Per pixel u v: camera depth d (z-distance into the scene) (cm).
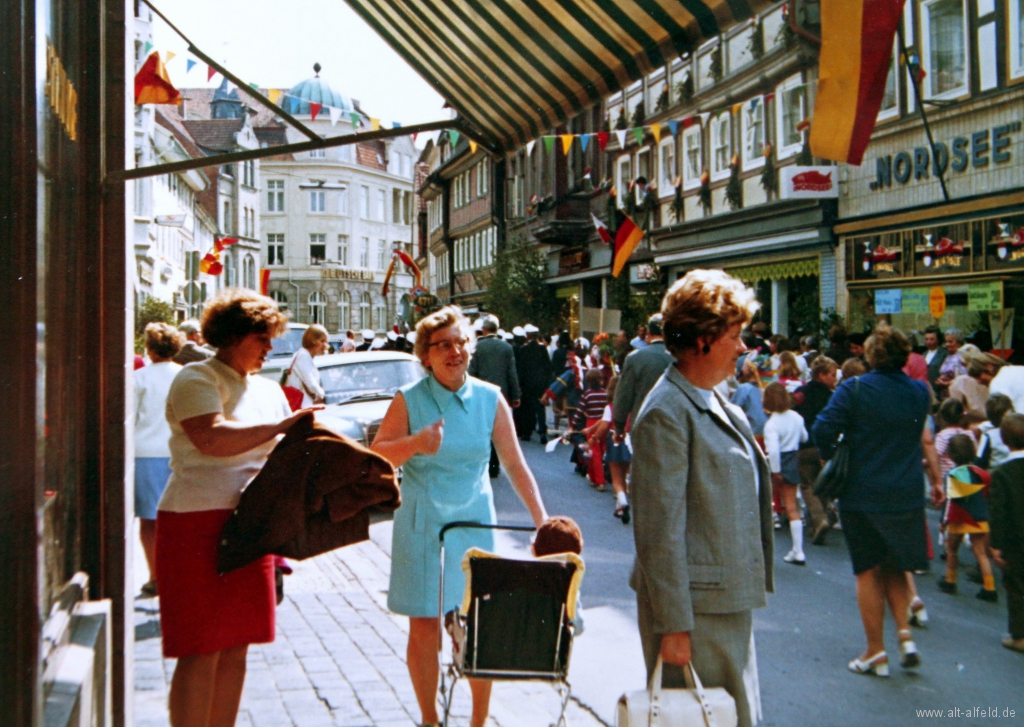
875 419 572
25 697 239
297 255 9100
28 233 252
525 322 3684
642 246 2884
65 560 372
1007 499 620
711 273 343
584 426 1422
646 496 324
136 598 714
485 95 598
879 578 583
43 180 311
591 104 537
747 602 325
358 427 1185
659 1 427
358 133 468
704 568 323
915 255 1795
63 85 368
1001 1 1590
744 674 325
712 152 2516
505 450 467
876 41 473
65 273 379
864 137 479
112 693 428
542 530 417
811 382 985
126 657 430
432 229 6950
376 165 9625
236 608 419
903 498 573
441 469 450
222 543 407
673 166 2764
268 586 430
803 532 1024
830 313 1980
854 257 1959
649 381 953
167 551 418
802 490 977
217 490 420
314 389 1131
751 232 2297
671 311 340
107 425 429
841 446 582
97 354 427
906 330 1825
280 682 538
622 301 2795
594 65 502
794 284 2245
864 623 583
